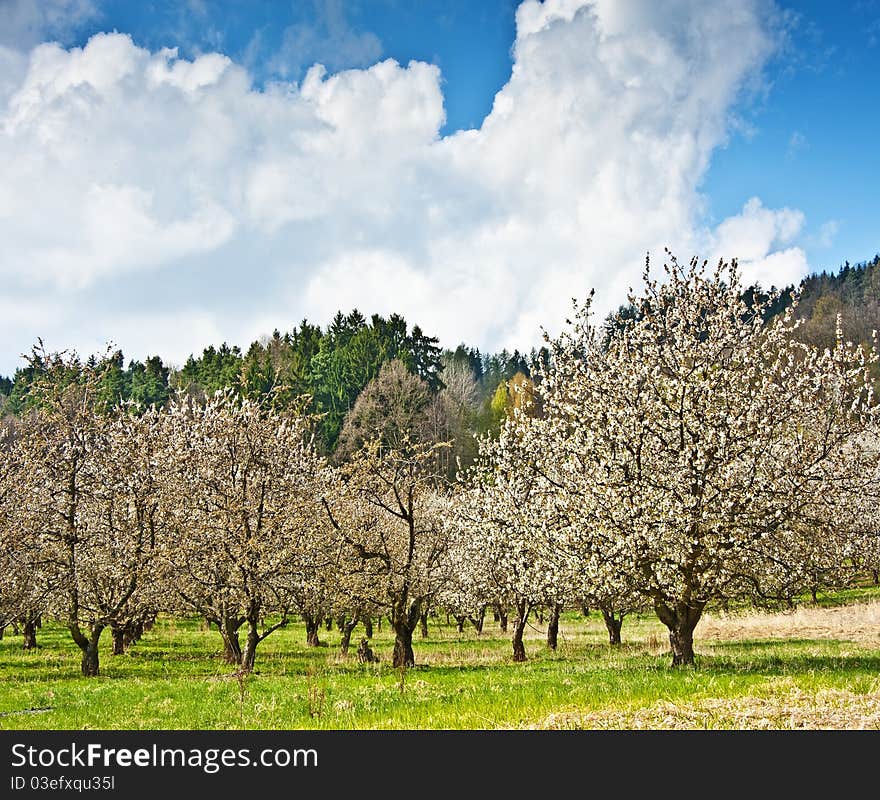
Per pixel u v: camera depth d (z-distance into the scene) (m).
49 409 31.67
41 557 31.52
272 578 29.09
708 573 22.25
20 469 31.42
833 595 53.25
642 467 23.30
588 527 22.95
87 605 30.64
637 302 24.34
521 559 27.89
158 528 32.00
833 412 23.34
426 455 30.02
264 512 30.67
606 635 45.84
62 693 23.23
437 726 15.45
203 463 31.64
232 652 34.22
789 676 18.47
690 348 23.66
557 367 24.84
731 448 21.92
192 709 19.47
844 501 26.17
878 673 18.59
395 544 31.50
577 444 24.36
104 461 31.53
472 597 33.97
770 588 23.59
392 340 103.56
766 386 23.38
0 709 20.62
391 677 24.09
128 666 32.44
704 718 14.44
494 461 29.48
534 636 47.22
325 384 98.25
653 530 21.62
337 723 16.44
